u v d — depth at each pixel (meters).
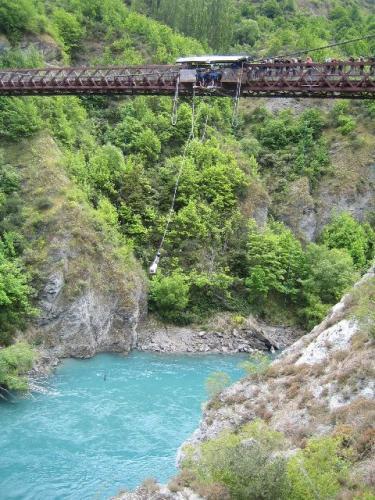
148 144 63.56
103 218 51.88
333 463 20.03
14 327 41.53
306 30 110.56
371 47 105.56
